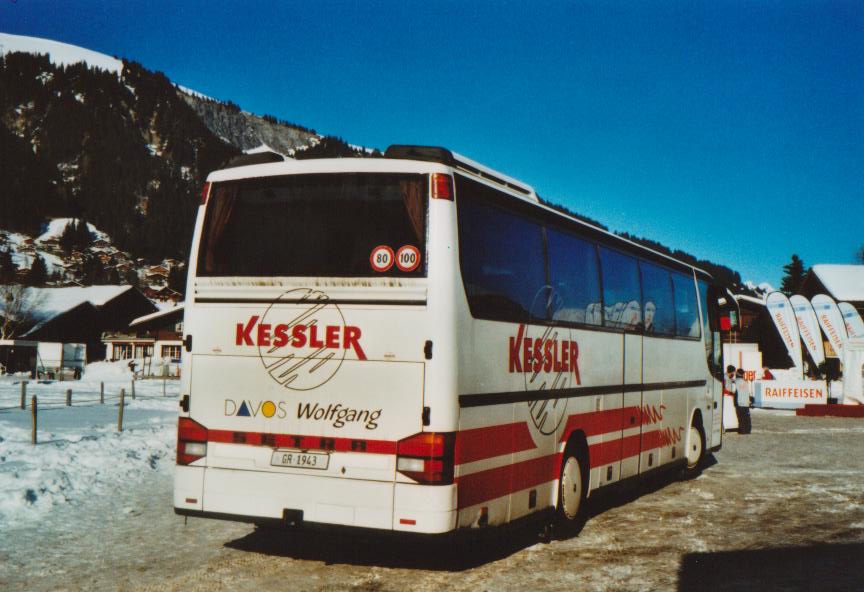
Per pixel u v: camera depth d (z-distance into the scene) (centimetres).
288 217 668
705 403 1381
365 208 647
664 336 1164
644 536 830
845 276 5850
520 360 720
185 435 676
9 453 1244
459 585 629
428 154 661
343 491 620
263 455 648
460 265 636
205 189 701
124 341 8312
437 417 607
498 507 672
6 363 7294
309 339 644
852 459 1597
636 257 1059
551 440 779
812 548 773
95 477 1082
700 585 635
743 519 931
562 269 824
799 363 3741
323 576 648
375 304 629
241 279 672
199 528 823
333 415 630
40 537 767
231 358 668
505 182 773
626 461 991
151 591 594
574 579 652
